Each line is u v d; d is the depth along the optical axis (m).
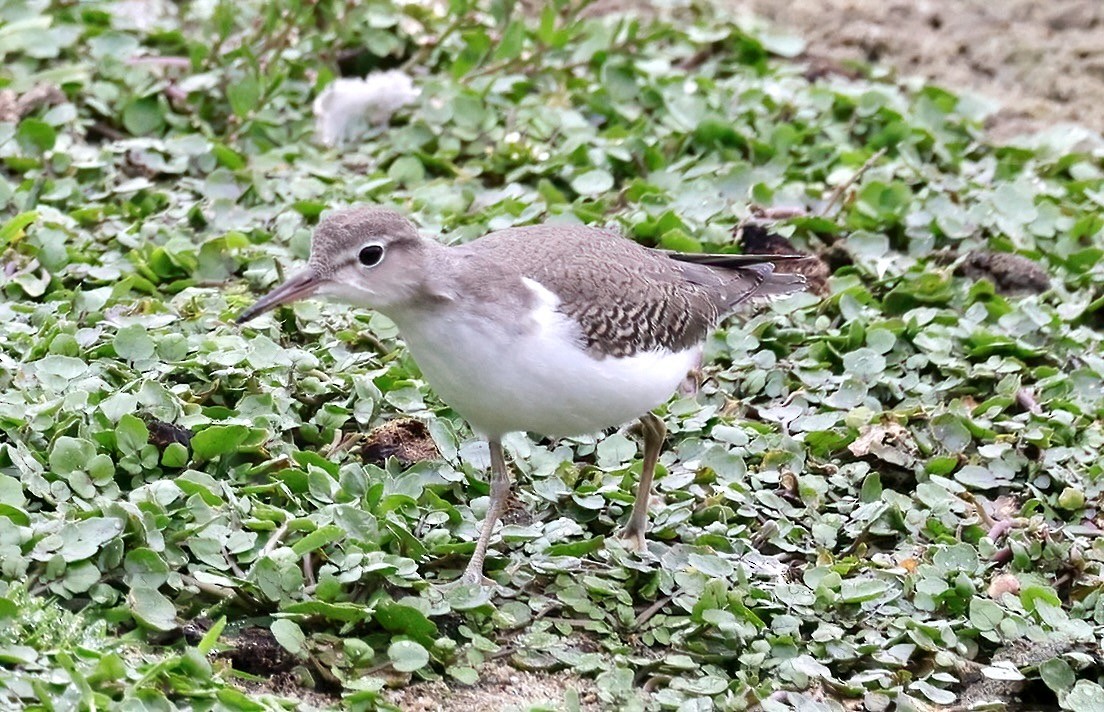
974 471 12.80
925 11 21.42
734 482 12.28
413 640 10.22
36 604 9.47
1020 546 11.84
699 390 13.49
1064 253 15.95
